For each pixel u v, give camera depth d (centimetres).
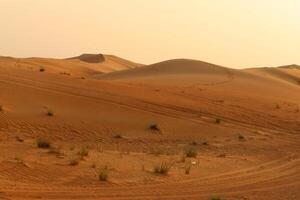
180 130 3173
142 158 2197
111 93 3938
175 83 6175
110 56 16862
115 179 1733
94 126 2981
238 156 2480
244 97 5078
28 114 3011
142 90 4372
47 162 1902
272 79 8169
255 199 1617
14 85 3638
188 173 1944
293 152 2758
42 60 10650
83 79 4438
